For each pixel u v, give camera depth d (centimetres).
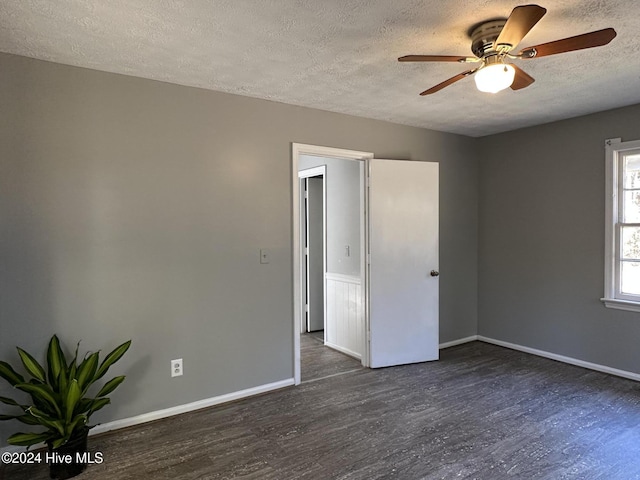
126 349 260
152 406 295
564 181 410
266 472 231
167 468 235
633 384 355
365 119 398
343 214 452
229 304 326
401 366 408
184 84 300
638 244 366
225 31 217
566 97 336
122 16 200
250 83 299
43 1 185
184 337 307
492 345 478
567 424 284
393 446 257
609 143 374
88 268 270
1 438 245
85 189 267
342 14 200
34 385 217
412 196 412
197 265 311
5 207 244
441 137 458
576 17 204
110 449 256
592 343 392
